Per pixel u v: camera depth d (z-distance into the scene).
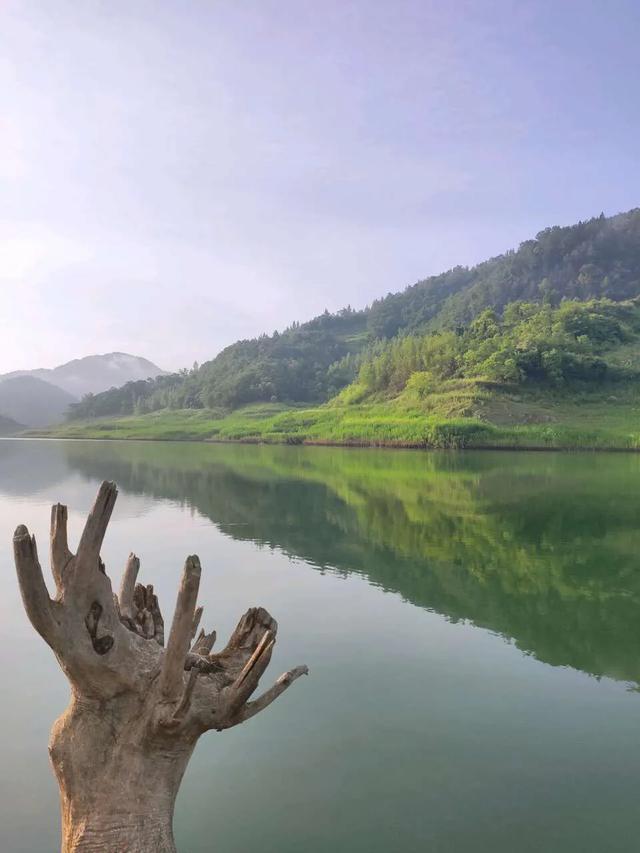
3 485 37.47
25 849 6.14
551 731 8.40
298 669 5.28
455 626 12.57
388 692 9.53
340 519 24.91
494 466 52.09
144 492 33.72
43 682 9.80
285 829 6.49
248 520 24.67
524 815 6.67
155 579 15.89
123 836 4.25
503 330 126.44
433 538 21.22
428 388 106.62
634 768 7.53
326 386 195.00
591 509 27.56
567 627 12.50
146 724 4.48
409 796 6.98
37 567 4.14
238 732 8.41
